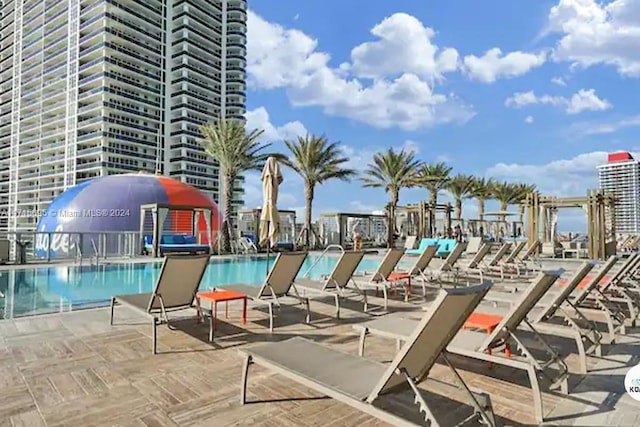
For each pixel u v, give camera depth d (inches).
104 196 1046.4
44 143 2691.9
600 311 195.8
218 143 782.5
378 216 969.5
